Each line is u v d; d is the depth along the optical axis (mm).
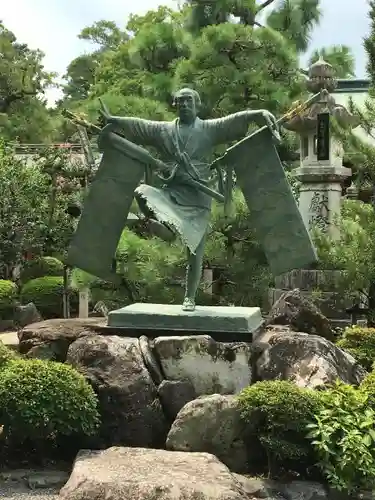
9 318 14055
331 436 5789
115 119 7406
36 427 5996
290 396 5953
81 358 6777
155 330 7203
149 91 15586
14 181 14367
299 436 5965
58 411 5957
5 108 26297
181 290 11312
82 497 5059
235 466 6160
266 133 7160
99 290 11914
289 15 17656
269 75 14953
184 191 7336
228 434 6137
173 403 6695
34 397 5930
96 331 7391
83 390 6164
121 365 6668
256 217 7430
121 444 6523
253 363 6980
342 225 12109
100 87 19453
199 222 7270
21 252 15398
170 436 6168
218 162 7367
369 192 15922
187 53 16062
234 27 14227
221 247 11961
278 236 7387
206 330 7141
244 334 7062
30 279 16328
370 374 6875
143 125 7426
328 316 12648
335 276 12703
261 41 14367
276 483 5910
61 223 15070
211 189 7293
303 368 6789
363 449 5660
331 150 13836
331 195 13898
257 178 7332
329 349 7066
